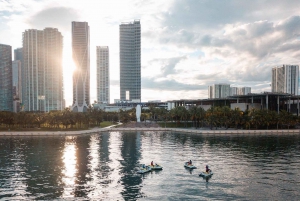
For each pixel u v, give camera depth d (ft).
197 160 275.18
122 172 227.61
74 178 208.64
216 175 215.51
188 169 237.25
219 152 323.98
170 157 294.46
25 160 280.31
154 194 171.53
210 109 648.79
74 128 652.48
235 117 598.34
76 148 365.40
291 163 257.14
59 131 579.48
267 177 208.54
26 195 169.78
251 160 272.72
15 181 200.64
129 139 473.26
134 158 290.56
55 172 228.22
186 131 616.39
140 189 181.57
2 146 384.06
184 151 334.44
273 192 173.99
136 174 220.43
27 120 617.62
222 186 187.01
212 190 178.50
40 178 209.15
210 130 591.37
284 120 596.70
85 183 195.42
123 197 166.30
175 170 234.17
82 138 490.49
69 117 627.05
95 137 508.12
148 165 239.71
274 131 580.71
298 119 627.87
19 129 613.52
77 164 260.21
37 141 443.73
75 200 161.07
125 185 190.60
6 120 611.47
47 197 166.09
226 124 618.03
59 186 188.24
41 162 270.26
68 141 444.14
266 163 257.96
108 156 303.27
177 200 161.17
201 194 171.01
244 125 631.56
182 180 202.59
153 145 392.68
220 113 610.24
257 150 336.29
